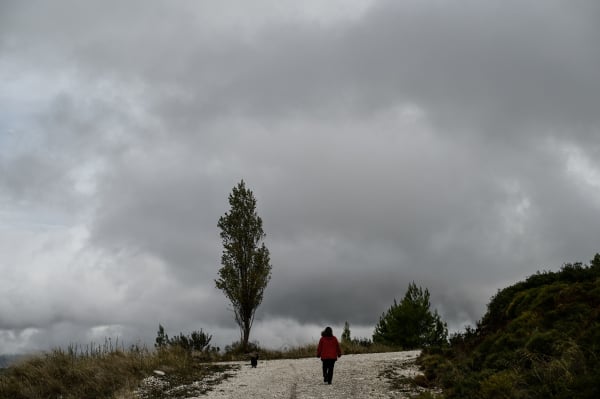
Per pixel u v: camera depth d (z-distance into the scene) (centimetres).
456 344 1612
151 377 1581
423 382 1277
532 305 1336
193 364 1914
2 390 1363
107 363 1622
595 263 1463
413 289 3394
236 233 3017
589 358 863
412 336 3184
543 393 809
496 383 925
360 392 1227
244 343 2800
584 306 1153
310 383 1407
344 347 2639
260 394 1276
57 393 1388
